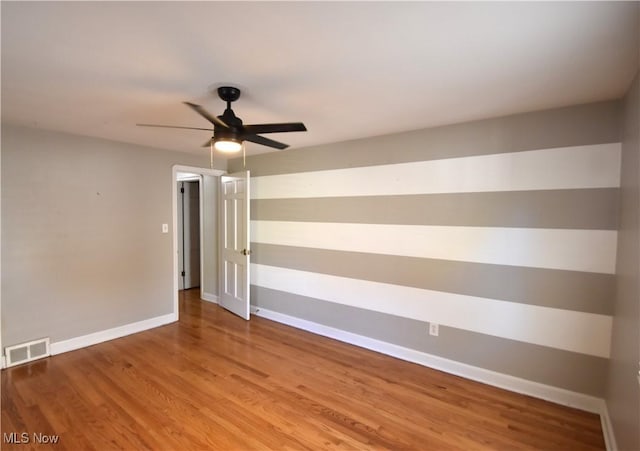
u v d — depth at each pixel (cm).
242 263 442
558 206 248
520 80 197
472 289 286
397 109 251
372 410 244
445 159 295
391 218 329
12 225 301
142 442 208
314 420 232
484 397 261
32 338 315
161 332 393
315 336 384
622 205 214
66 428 219
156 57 169
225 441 210
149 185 399
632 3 123
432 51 163
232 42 154
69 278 338
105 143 359
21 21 136
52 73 187
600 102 231
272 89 211
